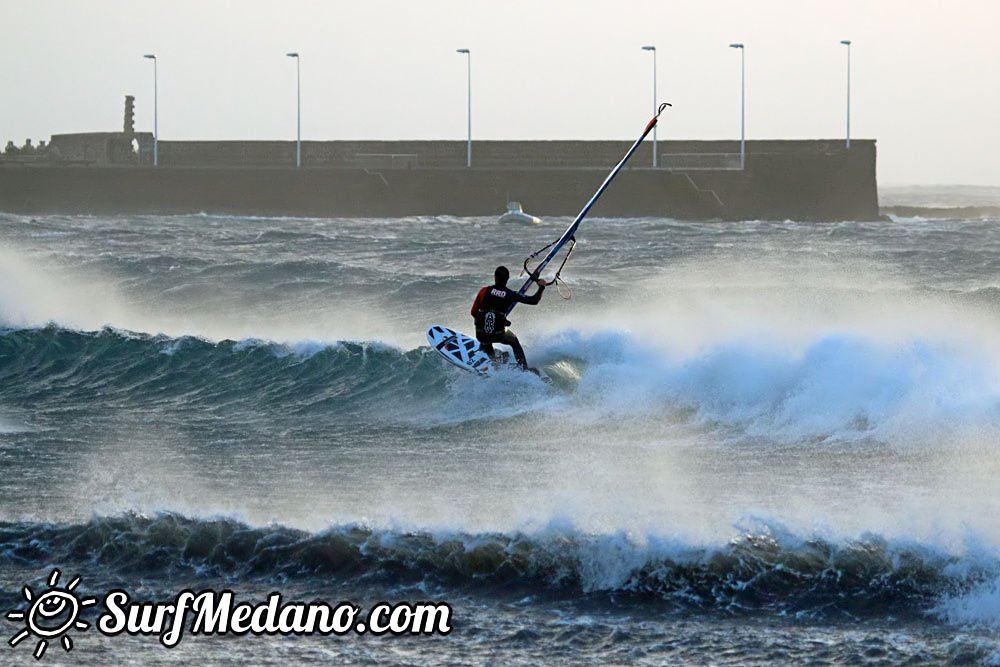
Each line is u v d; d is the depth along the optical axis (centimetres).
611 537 3416
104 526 3597
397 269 12506
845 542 3388
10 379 6538
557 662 2873
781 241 16750
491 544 3419
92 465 4528
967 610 3092
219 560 3450
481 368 5897
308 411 5778
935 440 4853
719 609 3139
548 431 5225
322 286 9869
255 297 9512
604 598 3212
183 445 4972
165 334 6994
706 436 5075
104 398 6150
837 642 2944
